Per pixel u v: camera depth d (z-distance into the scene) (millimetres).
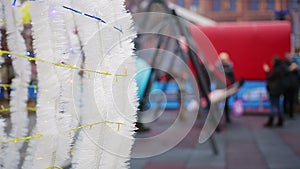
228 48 15383
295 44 18641
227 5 38125
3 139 1913
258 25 15453
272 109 10930
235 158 6879
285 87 10891
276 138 9016
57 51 1814
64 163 2039
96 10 1985
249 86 15367
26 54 1879
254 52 15250
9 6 1807
